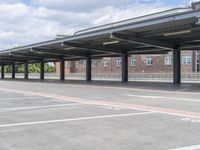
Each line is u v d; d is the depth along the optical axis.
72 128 9.07
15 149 6.88
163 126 9.28
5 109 13.49
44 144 7.29
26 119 10.73
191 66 63.06
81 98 18.31
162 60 67.06
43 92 23.14
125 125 9.47
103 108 13.55
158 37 29.34
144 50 36.66
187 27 24.48
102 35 28.81
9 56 54.72
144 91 22.53
